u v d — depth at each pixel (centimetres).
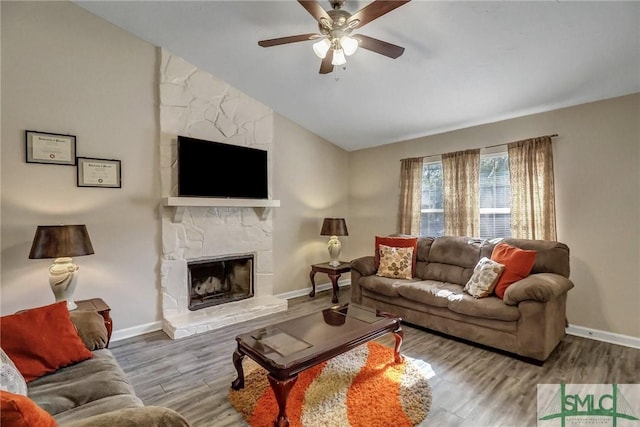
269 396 217
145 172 337
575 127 329
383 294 371
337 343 210
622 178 301
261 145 428
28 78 273
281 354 193
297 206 483
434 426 189
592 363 263
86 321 205
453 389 227
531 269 299
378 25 261
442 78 323
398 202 495
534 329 260
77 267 275
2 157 262
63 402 145
